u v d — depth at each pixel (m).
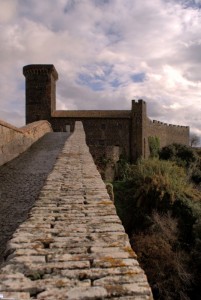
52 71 61.50
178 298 17.95
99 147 55.28
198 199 26.83
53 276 2.89
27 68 61.81
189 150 52.00
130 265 3.08
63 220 4.31
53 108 63.47
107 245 3.50
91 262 3.13
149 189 27.61
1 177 11.82
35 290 2.68
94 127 59.88
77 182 6.72
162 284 18.28
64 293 2.63
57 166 8.88
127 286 2.74
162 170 32.00
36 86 61.53
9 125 15.95
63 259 3.17
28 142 20.92
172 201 25.88
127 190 31.06
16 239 3.62
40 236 3.72
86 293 2.63
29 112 61.53
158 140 68.69
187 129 83.94
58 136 28.28
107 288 2.71
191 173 39.31
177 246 21.83
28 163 15.22
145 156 61.44
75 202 5.16
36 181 11.18
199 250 20.25
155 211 25.58
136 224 26.73
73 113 61.50
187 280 18.52
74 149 13.09
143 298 2.61
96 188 6.18
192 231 22.97
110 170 53.28
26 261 3.12
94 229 3.97
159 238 21.30
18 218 7.23
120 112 62.56
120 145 59.84
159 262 19.30
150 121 67.00
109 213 4.63
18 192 9.58
